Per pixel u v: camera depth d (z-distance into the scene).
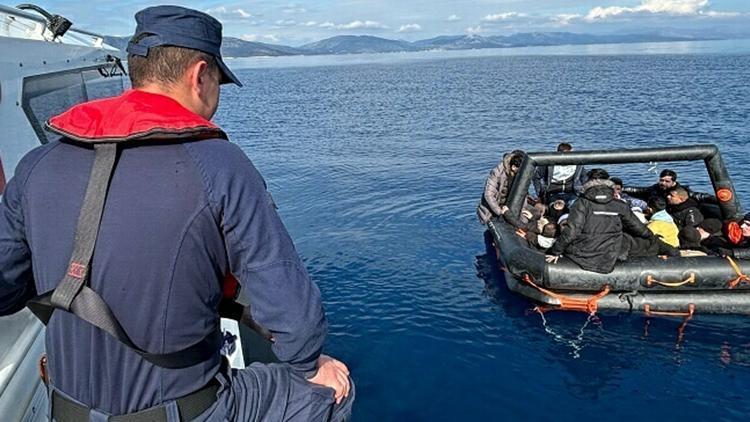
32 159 1.46
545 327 5.75
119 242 1.32
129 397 1.42
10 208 1.47
